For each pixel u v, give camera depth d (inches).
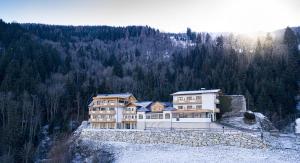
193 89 5767.7
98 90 5565.9
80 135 4018.2
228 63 6446.9
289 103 5221.5
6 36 7559.1
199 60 7081.7
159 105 4072.3
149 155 3253.0
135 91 6023.6
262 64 6136.8
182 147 3356.3
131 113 4247.0
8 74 5270.7
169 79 6673.2
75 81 6107.3
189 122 3838.6
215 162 2888.8
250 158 2874.0
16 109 4562.0
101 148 3622.0
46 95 5265.8
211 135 3316.9
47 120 4936.0
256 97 5221.5
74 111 5216.5
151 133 3585.1
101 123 4384.8
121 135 3740.2
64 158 3604.8
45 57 6599.4
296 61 6210.6
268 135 3184.1
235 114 3937.0
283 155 2851.9
